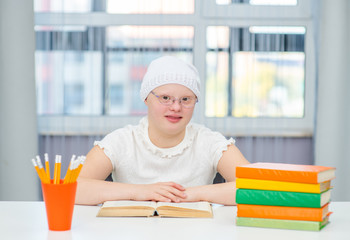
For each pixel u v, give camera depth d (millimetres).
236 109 3111
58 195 1163
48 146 3053
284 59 3125
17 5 3008
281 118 3115
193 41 3104
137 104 3096
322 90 3078
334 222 1289
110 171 1845
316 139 3080
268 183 1222
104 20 3080
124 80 3094
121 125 3086
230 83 3107
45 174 1178
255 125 3105
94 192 1508
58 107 3062
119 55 3092
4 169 3023
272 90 3121
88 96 3082
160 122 1725
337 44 3066
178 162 1840
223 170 1835
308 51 3135
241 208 1233
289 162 3133
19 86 3016
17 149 3018
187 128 1895
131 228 1203
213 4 3096
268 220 1218
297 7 3113
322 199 1216
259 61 3117
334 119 3074
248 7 3102
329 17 3068
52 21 3047
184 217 1330
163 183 1532
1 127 3016
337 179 3076
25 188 3023
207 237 1126
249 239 1112
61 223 1173
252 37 3102
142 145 1850
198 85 1760
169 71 1702
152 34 3088
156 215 1357
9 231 1172
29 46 3021
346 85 3072
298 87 3141
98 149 1839
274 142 3119
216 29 3098
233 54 3105
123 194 1490
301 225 1197
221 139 1890
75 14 3066
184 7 3092
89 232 1164
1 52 3004
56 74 3057
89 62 3080
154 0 3082
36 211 1394
